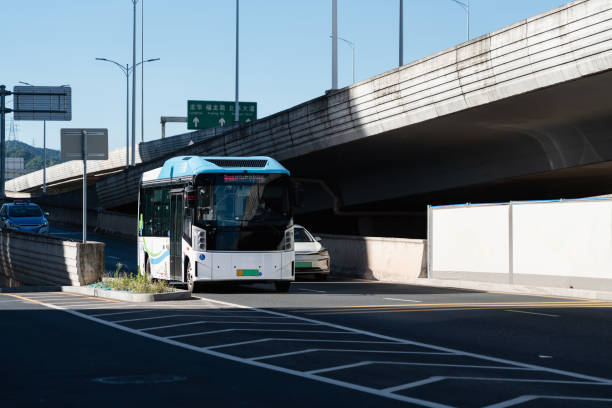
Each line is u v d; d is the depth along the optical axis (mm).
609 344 12945
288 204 23859
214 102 74750
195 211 23234
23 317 16359
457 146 40625
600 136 33375
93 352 11703
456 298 21312
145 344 12508
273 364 10711
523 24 28641
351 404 8242
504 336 13820
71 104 56781
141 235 28891
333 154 44281
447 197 51656
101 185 72812
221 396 8594
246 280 23297
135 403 8242
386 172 48750
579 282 23281
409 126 35750
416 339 13398
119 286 22234
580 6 26375
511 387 9289
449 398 8617
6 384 9266
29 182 128125
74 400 8391
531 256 24828
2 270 39844
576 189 47812
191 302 19906
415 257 29359
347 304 19406
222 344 12523
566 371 10492
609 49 25625
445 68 32531
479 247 26750
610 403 8453
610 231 22531
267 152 47375
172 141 77750
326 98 40781
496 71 30016
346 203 55562
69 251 28719
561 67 27391
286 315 16875
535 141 36844
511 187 45969
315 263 29250
